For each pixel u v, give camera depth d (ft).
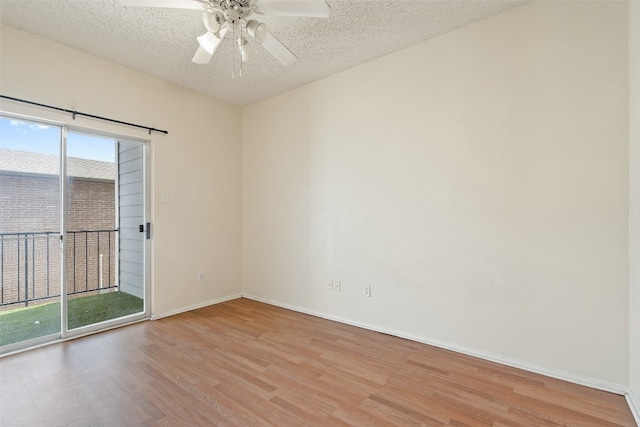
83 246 9.04
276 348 8.05
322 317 10.59
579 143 6.31
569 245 6.43
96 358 7.43
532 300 6.86
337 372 6.82
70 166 8.76
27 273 8.18
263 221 12.55
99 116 9.06
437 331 8.20
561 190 6.50
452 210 7.93
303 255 11.23
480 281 7.52
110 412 5.41
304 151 11.16
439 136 8.12
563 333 6.51
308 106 11.01
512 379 6.51
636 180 5.45
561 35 6.49
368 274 9.51
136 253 10.13
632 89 5.64
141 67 9.71
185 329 9.36
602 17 6.08
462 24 7.64
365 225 9.57
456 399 5.83
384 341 8.53
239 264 13.20
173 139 10.87
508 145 7.13
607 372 6.07
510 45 7.09
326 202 10.53
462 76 7.75
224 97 12.23
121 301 9.83
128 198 9.96
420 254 8.47
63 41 8.27
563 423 5.16
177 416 5.32
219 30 5.90
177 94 11.02
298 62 9.45
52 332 8.45
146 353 7.72
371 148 9.41
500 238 7.24
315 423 5.17
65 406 5.58
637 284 5.41
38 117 8.00
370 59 9.32
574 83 6.36
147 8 6.94
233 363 7.22
